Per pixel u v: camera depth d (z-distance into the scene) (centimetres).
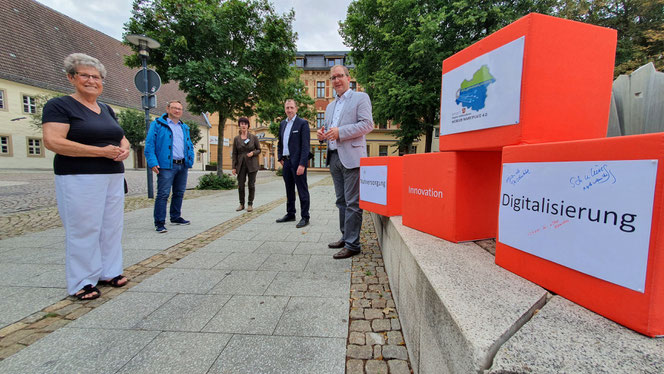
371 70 1719
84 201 213
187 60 992
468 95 156
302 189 468
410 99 1351
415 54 1263
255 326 182
